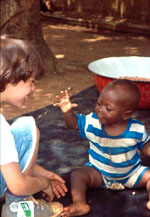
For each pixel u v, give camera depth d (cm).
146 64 386
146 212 203
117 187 218
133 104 196
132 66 388
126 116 197
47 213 178
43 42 522
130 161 205
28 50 142
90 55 679
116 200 212
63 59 638
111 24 940
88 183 213
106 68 380
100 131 202
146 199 213
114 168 207
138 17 928
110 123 196
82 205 194
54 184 206
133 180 214
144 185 215
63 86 471
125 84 195
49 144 278
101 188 223
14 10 473
